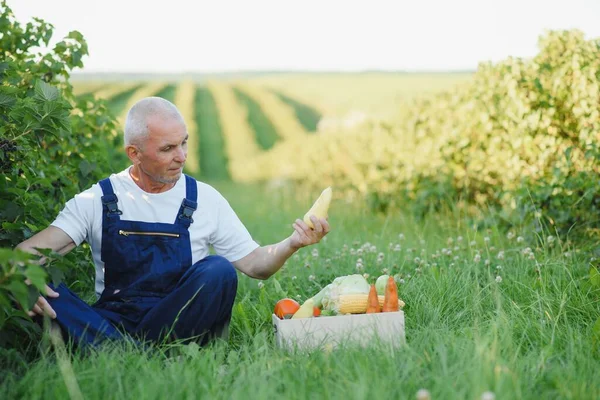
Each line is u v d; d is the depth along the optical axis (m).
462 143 7.27
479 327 3.23
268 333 3.52
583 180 5.30
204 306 3.25
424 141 8.15
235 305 3.97
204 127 33.31
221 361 3.00
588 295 3.83
